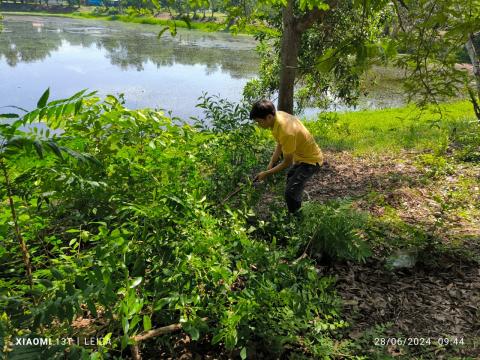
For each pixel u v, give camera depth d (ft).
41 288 7.64
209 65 78.54
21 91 53.21
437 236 14.24
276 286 9.59
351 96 40.75
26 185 7.88
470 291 12.30
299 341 9.84
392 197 19.65
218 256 8.58
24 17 177.37
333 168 25.09
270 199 18.26
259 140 17.06
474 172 22.94
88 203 10.56
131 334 8.13
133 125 9.99
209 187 12.53
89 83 59.77
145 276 8.89
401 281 12.87
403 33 8.79
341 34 26.08
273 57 38.70
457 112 41.04
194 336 7.67
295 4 24.82
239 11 11.96
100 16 195.83
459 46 8.99
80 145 8.98
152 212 8.21
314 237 13.33
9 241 8.32
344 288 12.46
